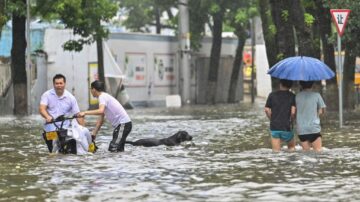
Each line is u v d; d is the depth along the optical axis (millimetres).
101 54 59156
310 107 22688
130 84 73875
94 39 54875
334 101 48969
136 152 23938
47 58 64062
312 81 22938
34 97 62156
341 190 14758
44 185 16078
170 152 23859
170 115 52344
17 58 51812
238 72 82500
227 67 86188
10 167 19703
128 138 30188
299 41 34500
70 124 23344
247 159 21078
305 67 22578
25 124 40688
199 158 21688
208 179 16734
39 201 13938
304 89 23000
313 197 13922
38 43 64562
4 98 59000
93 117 50094
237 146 26000
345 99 51656
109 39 71375
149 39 76250
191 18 79000
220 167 19141
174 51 79562
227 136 30891
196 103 82188
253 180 16438
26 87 52375
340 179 16422
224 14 77125
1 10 39438
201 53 83812
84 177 17359
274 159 20812
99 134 32375
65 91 23609
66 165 20031
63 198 14250
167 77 78812
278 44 37688
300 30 34375
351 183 15750
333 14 32938
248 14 75188
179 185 15789
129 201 13797
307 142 22922
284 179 16531
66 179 17047
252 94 83312
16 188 15664
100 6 53688
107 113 24234
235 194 14414
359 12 38688
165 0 77938
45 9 51781
